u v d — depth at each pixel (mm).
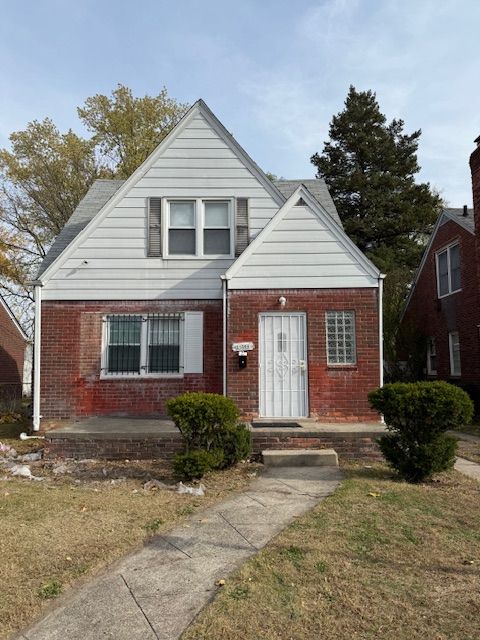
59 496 6438
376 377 10523
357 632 3377
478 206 14859
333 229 10859
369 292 10727
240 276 10789
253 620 3520
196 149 12336
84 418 11453
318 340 10617
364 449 8977
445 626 3445
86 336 11766
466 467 8789
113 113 27797
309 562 4441
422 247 30984
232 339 10656
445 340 19188
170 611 3697
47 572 4223
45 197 27609
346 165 33781
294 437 8977
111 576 4266
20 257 28547
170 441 9094
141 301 11922
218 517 5734
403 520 5551
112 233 12031
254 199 12250
